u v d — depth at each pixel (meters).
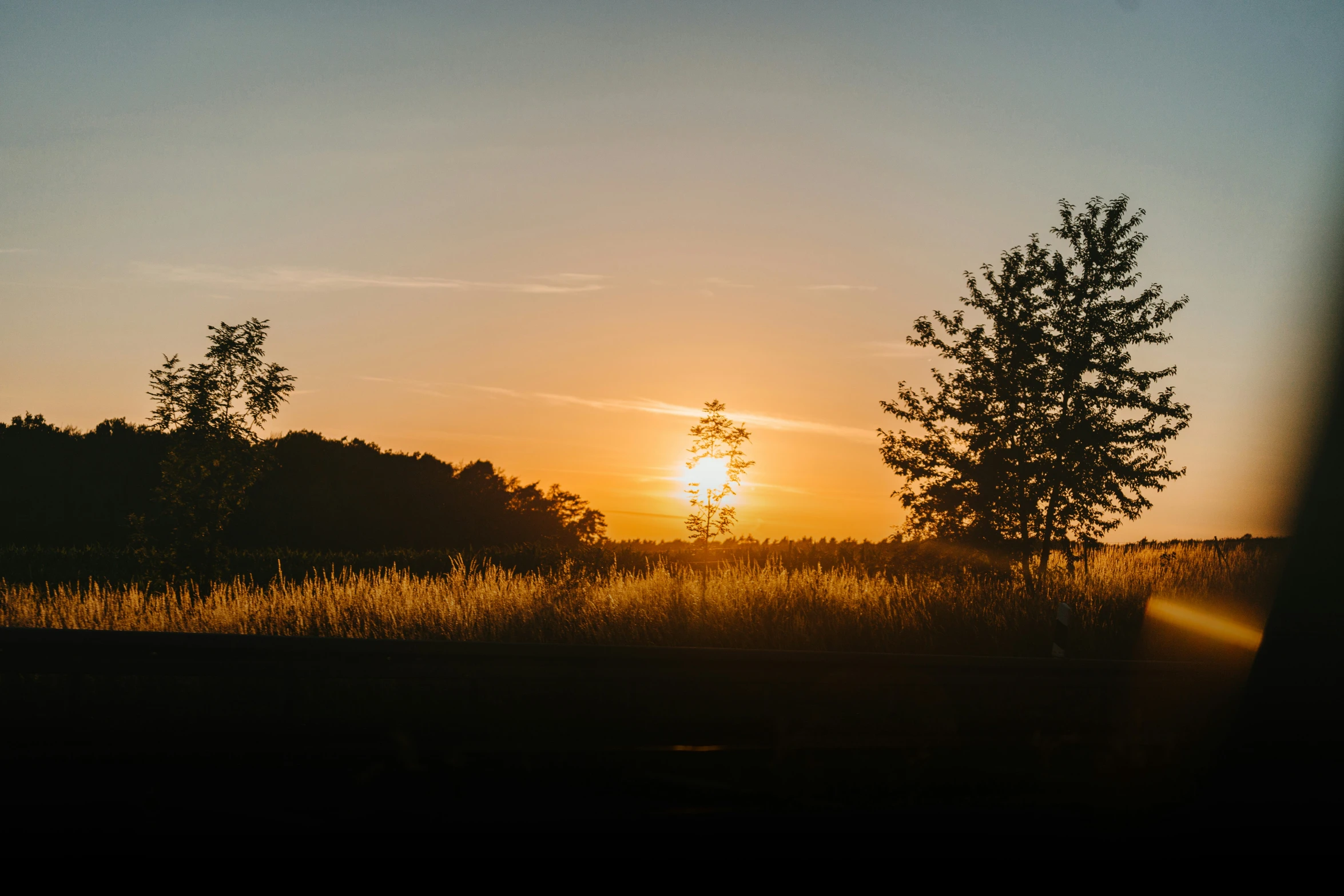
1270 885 5.33
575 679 6.82
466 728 6.46
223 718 6.32
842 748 6.96
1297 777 7.54
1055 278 18.97
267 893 4.36
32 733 5.98
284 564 35.50
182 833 4.99
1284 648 13.44
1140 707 8.50
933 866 5.25
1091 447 18.62
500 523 103.50
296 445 95.75
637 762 6.50
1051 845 5.77
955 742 7.32
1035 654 13.41
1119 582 18.77
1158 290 18.86
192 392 19.33
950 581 17.03
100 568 33.62
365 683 7.15
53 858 4.61
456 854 4.94
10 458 81.81
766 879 4.89
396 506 94.25
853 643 12.60
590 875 4.78
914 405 19.92
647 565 25.30
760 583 15.46
